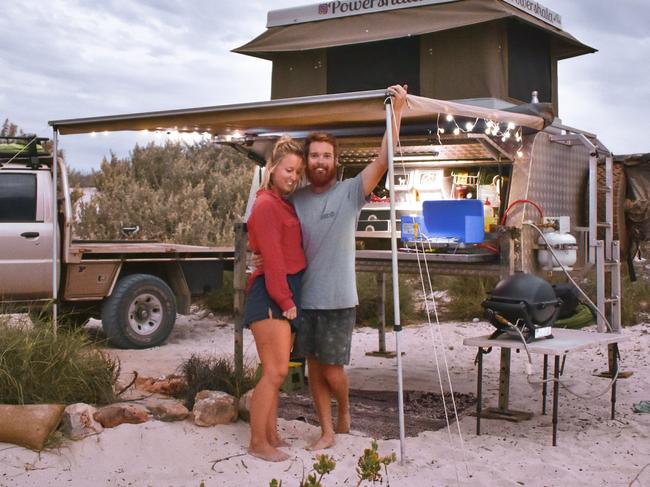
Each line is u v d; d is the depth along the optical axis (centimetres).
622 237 722
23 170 775
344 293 418
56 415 414
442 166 663
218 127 583
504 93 838
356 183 421
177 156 1555
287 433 464
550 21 917
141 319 809
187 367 550
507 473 395
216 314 1038
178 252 836
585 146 662
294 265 416
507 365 518
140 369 668
